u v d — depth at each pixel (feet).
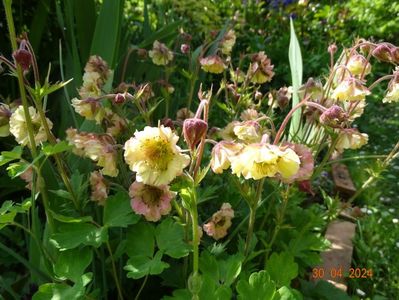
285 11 3.73
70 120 1.45
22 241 1.20
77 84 1.40
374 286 1.34
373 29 3.87
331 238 1.51
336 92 0.97
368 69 1.12
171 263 1.03
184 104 1.83
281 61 3.07
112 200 0.90
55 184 1.07
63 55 1.86
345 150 2.32
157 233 0.88
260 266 1.17
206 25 2.64
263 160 0.66
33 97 0.85
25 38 0.93
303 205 1.78
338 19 3.98
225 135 1.13
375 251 1.49
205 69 1.31
